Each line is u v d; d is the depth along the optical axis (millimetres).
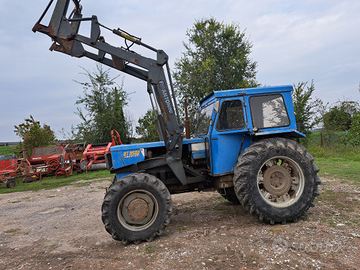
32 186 9438
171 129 3758
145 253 2967
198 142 4141
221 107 3930
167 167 3988
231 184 4035
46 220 4977
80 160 13625
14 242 3807
